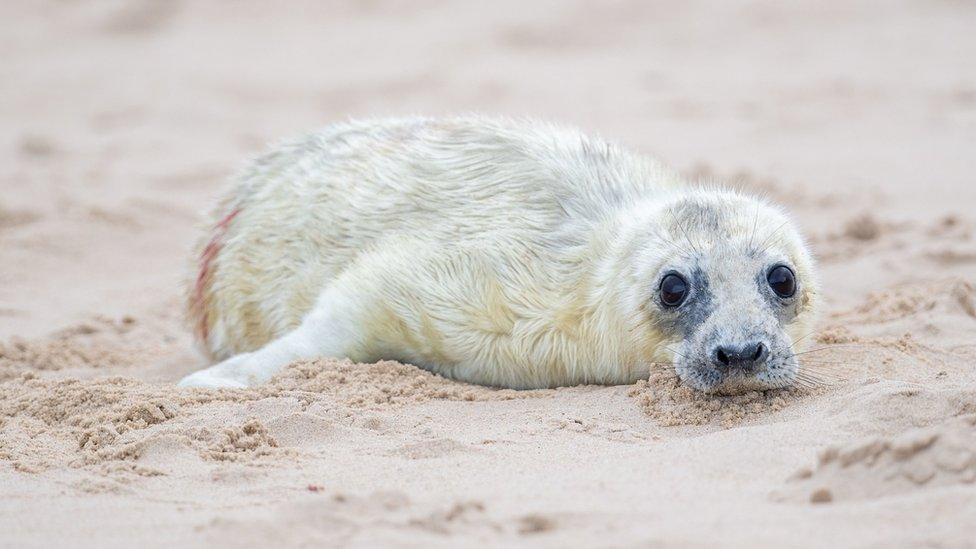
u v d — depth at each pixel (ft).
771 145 106.93
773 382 41.70
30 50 175.73
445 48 162.30
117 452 37.76
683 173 92.73
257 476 35.19
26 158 110.22
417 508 30.40
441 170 49.93
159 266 77.25
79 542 29.94
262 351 47.06
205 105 138.82
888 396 37.42
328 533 28.76
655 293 44.16
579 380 46.78
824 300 58.90
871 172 94.17
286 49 168.55
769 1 172.24
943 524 27.53
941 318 52.47
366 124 55.01
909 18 164.14
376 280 46.96
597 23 169.07
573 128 53.47
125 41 181.27
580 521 29.35
